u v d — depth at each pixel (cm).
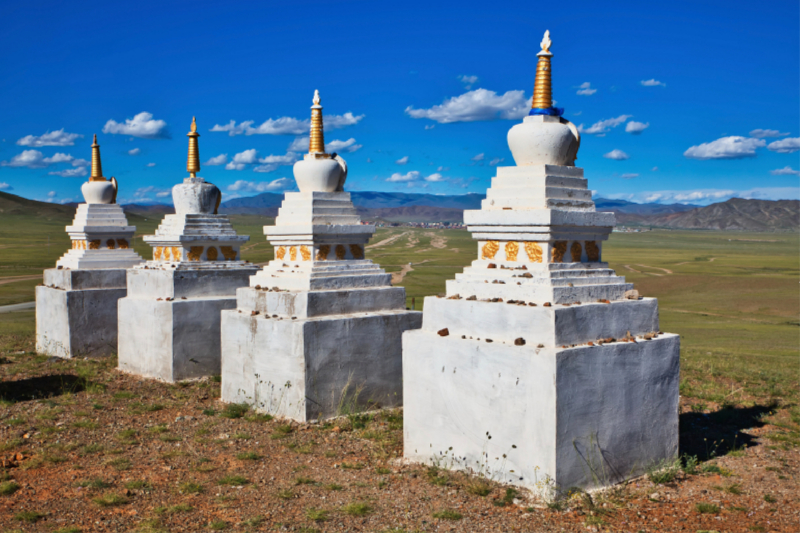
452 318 976
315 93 1423
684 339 3148
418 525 755
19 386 1502
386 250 16350
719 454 1016
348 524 762
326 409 1231
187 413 1280
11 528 760
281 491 868
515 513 786
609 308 909
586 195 995
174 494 865
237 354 1356
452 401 947
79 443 1077
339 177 1427
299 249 1389
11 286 5638
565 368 822
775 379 1574
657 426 930
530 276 928
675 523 757
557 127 961
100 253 2028
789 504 812
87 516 795
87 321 1906
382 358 1312
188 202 1759
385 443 1084
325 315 1279
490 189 1018
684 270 10000
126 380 1595
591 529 742
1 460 980
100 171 2131
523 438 855
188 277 1639
